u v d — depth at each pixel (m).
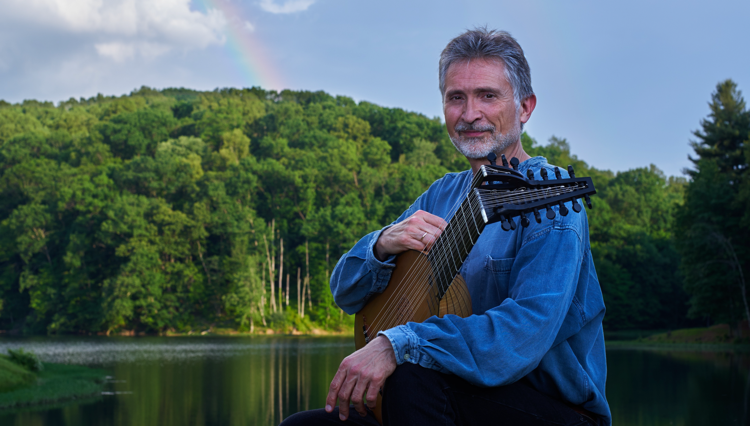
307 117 143.75
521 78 1.89
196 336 70.94
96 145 115.88
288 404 13.45
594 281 1.74
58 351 41.50
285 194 98.50
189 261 81.56
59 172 96.69
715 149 48.22
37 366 17.97
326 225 84.00
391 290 1.88
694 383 16.02
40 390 14.87
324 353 38.56
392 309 1.86
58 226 89.06
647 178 106.25
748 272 40.59
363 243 1.98
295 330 75.12
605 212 79.38
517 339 1.45
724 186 42.09
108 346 49.12
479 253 1.79
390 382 1.45
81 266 80.81
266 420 11.06
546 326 1.47
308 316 78.62
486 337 1.45
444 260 1.61
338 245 84.31
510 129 1.89
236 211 85.38
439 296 1.62
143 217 82.00
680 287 74.56
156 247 78.50
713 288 41.28
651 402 12.02
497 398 1.50
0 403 13.11
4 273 85.56
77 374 19.83
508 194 1.43
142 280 75.25
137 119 127.69
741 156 47.34
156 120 129.12
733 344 40.00
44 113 157.75
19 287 86.94
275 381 19.62
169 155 104.31
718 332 43.69
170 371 24.23
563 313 1.52
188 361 30.86
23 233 85.88
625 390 14.34
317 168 101.81
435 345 1.45
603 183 109.25
